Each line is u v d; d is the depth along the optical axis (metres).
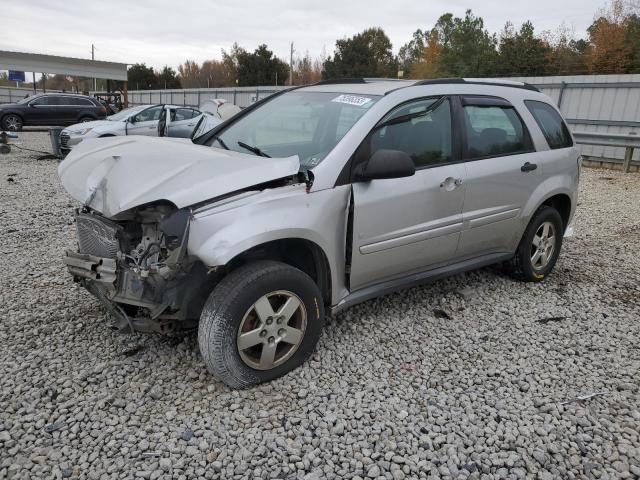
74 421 2.82
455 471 2.58
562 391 3.27
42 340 3.64
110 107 25.72
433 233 3.90
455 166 4.00
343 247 3.42
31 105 22.47
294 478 2.50
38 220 6.99
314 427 2.85
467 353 3.70
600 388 3.32
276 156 3.68
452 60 39.75
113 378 3.21
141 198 2.82
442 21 45.75
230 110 15.43
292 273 3.12
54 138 13.66
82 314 4.04
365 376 3.34
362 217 3.43
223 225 2.86
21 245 5.83
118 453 2.61
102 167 3.28
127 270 3.03
